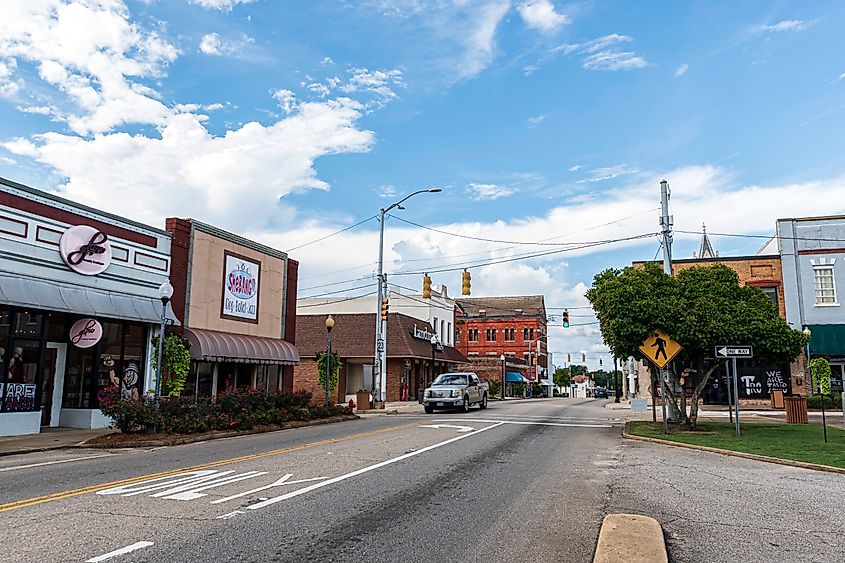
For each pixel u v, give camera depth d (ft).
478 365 242.58
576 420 89.71
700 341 67.72
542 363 307.78
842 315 119.55
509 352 293.23
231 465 41.86
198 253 83.87
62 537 23.07
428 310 182.19
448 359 184.85
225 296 88.84
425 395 107.04
